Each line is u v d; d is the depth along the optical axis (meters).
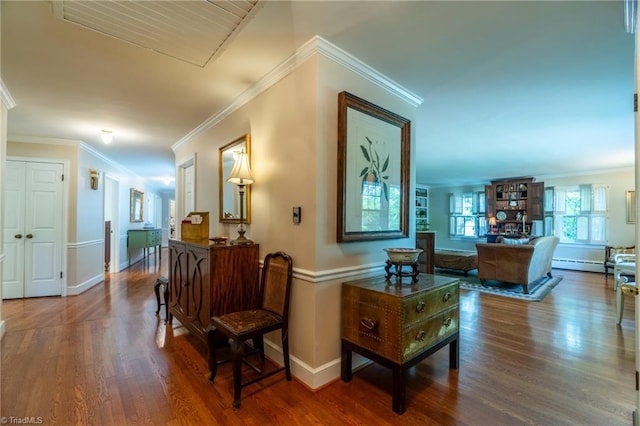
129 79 2.50
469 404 1.85
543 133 4.00
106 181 5.92
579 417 1.73
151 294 4.45
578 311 3.79
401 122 2.61
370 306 1.94
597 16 1.72
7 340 2.74
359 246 2.30
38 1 1.60
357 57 2.17
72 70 2.35
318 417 1.71
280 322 2.08
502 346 2.72
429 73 2.39
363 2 1.62
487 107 3.10
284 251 2.29
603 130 3.87
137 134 4.06
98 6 1.56
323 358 2.04
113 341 2.73
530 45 2.02
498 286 5.19
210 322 2.22
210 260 2.28
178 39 1.86
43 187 4.31
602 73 2.40
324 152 2.06
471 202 9.00
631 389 2.02
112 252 6.30
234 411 1.76
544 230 7.55
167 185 9.69
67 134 4.09
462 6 1.65
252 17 1.67
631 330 3.12
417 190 9.58
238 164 2.55
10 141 4.13
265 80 2.47
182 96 2.83
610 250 6.25
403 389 1.77
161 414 1.72
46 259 4.31
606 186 6.68
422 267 4.53
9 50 2.07
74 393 1.92
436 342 2.04
